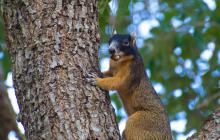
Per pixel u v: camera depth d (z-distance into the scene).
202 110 18.25
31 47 9.41
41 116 9.04
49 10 9.61
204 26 19.09
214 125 9.67
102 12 11.73
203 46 18.27
